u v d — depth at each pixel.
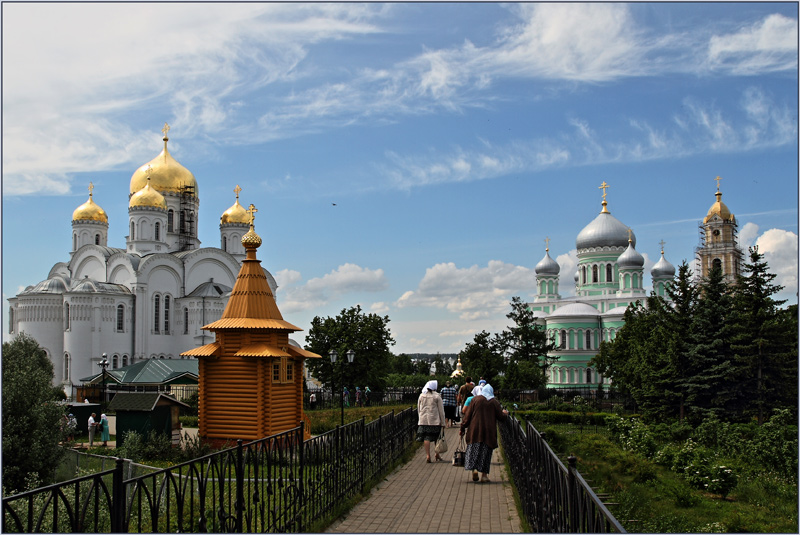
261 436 22.28
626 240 88.19
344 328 52.25
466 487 15.27
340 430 13.32
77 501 6.69
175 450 22.95
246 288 24.12
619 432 28.50
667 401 37.03
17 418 21.36
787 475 20.44
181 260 71.12
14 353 41.03
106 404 44.66
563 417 39.09
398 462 19.00
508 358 66.94
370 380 55.22
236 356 22.61
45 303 65.69
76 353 63.78
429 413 19.66
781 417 26.19
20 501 13.56
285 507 10.26
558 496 8.12
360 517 12.32
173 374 50.34
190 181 78.44
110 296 65.69
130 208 73.19
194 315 69.38
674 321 37.75
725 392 35.00
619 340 49.41
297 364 24.41
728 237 78.94
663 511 14.90
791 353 34.84
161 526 11.39
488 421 15.81
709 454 24.66
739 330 36.03
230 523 9.04
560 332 80.94
